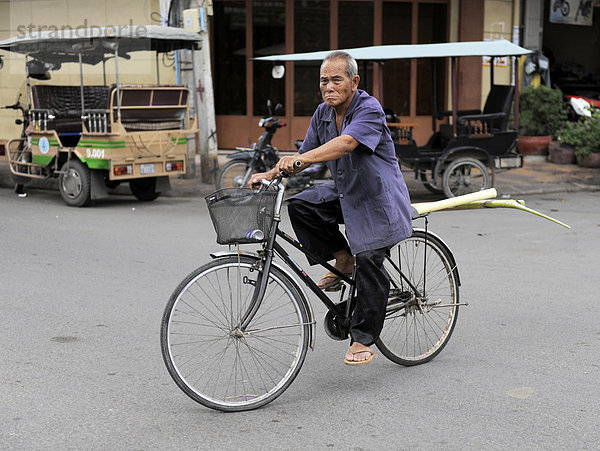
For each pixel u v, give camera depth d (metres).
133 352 4.59
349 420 3.69
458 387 4.11
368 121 3.86
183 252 7.33
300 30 14.74
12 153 11.30
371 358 4.02
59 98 11.29
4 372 4.25
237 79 15.02
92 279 6.27
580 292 6.00
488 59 15.40
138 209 10.00
